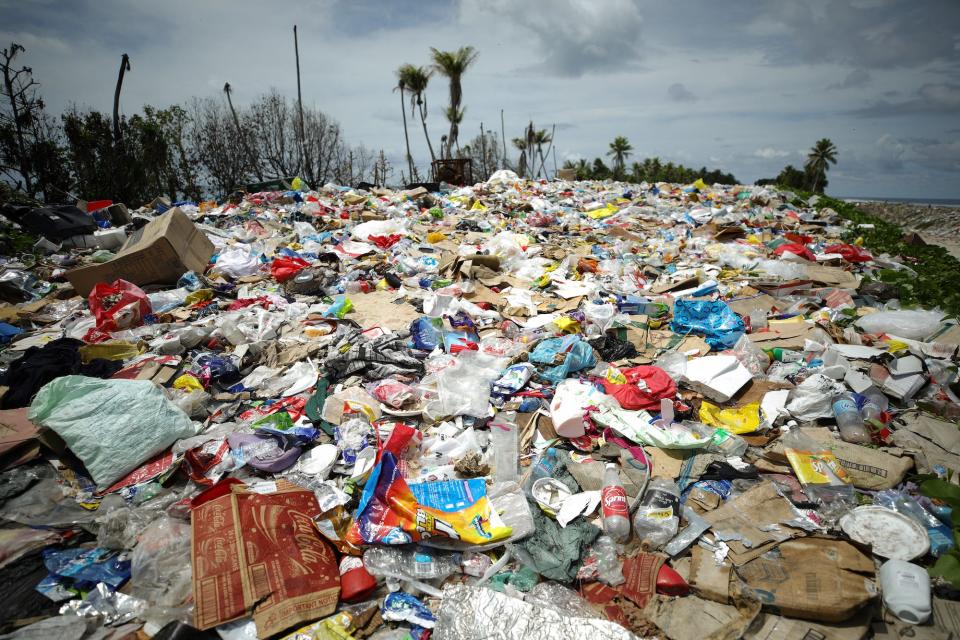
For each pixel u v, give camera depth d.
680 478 3.72
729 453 3.97
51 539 3.13
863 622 2.65
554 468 3.80
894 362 4.82
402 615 2.76
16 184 15.01
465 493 3.52
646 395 4.49
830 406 4.36
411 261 8.62
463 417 4.43
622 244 10.59
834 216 14.73
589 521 3.38
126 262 7.36
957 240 25.67
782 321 6.26
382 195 15.49
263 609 2.72
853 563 2.92
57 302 7.18
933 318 5.75
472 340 5.92
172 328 6.13
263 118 25.00
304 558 2.99
